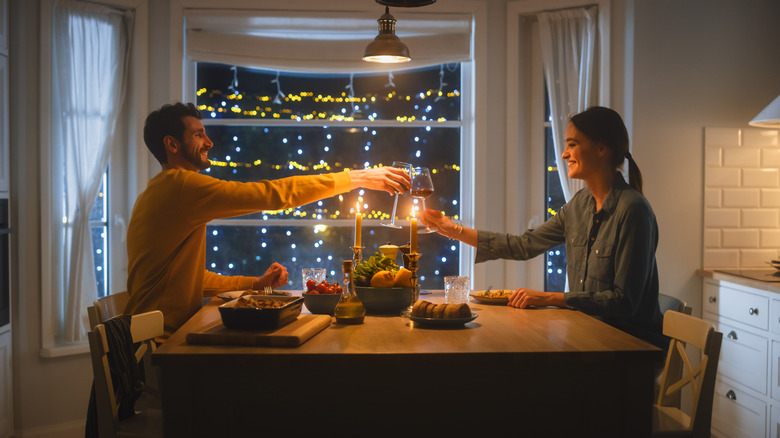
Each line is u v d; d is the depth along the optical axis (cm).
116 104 362
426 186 227
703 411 188
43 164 342
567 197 375
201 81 394
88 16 353
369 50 273
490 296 249
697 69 362
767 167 367
